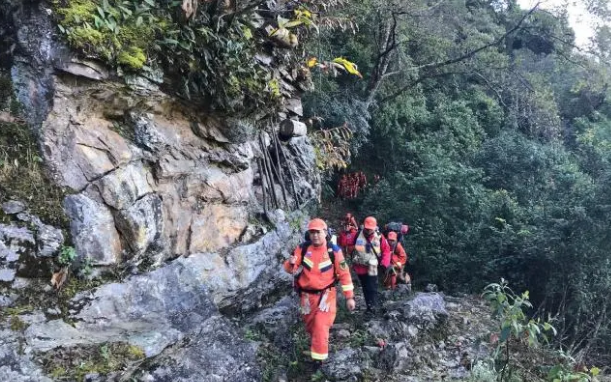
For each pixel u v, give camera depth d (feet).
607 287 27.17
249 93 18.69
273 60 22.85
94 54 12.91
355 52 51.31
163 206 15.53
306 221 25.27
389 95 56.54
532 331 14.94
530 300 30.63
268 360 15.84
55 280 11.82
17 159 12.34
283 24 18.40
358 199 51.80
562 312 27.84
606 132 75.00
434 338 20.88
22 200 11.99
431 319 21.59
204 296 14.96
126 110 14.74
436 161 43.57
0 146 12.16
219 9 16.47
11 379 9.50
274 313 18.45
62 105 12.98
